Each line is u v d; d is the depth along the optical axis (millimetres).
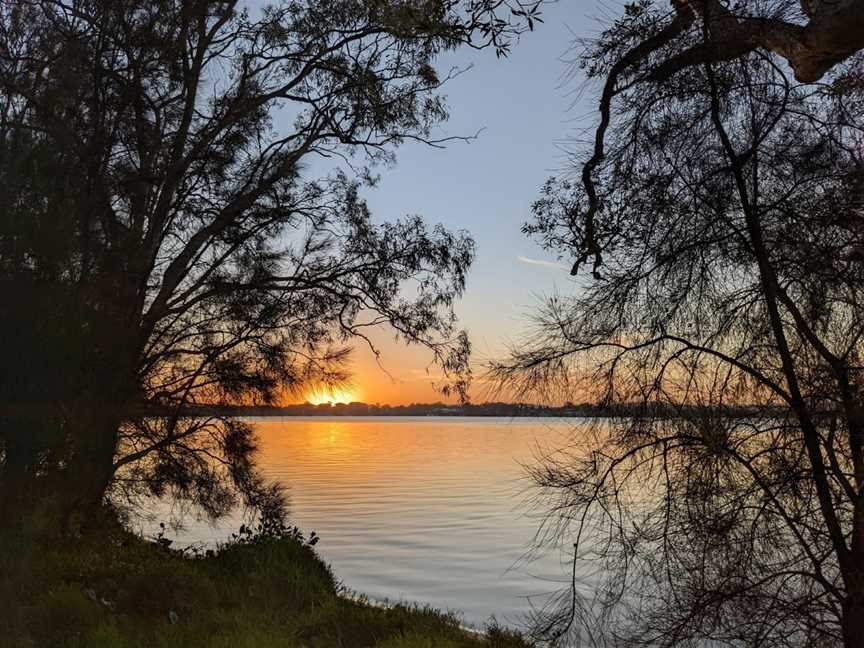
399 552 22719
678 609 4977
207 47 13969
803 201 5156
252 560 11852
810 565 4898
